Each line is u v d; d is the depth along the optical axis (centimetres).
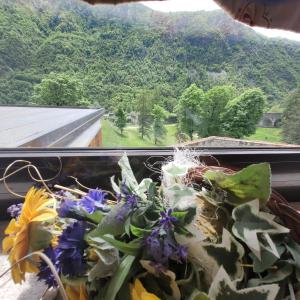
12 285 49
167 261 34
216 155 73
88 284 36
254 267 36
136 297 33
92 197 42
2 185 64
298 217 42
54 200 42
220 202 41
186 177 46
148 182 44
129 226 36
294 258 39
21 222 39
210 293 34
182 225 35
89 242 35
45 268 37
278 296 35
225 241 37
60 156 66
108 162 68
